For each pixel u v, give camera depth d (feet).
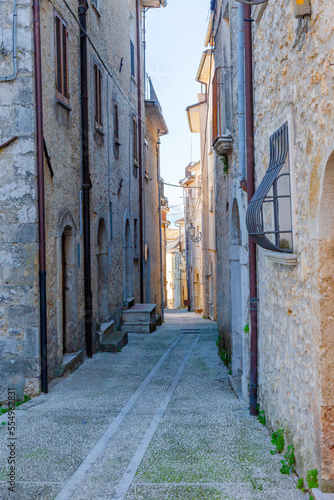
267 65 17.40
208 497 12.41
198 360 33.14
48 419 19.56
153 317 50.19
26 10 23.40
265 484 13.03
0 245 23.71
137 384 26.00
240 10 22.63
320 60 10.96
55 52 26.81
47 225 25.17
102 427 18.43
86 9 32.78
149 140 70.28
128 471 14.23
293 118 13.58
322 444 11.41
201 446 16.16
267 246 14.90
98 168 36.86
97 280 37.35
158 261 77.97
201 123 73.00
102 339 35.96
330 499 11.04
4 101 23.54
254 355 19.99
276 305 16.53
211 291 67.46
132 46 56.34
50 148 25.73
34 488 13.17
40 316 23.76
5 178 23.63
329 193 11.21
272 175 14.94
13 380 23.57
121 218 46.83
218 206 37.27
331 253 11.43
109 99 41.55
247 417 19.51
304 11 11.59
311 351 12.27
